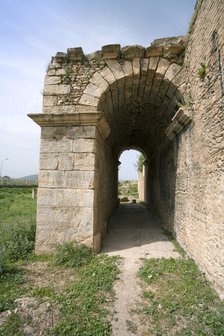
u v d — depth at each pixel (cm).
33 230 658
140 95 750
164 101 709
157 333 286
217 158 366
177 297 363
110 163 1110
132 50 590
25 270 466
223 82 344
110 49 588
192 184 507
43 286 401
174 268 465
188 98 531
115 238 728
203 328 292
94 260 516
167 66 588
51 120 578
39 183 575
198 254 463
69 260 499
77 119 571
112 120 878
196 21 476
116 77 596
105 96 627
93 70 600
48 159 580
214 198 379
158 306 342
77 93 596
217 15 361
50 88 602
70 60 607
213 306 334
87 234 553
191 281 408
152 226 935
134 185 3350
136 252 580
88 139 576
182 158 602
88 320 308
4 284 403
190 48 528
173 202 733
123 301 359
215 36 370
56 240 557
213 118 383
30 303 340
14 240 594
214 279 377
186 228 559
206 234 416
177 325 301
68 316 314
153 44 586
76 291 381
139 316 322
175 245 632
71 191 567
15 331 287
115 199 1441
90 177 567
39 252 555
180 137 627
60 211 564
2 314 319
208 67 403
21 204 1506
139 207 1655
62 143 581
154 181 1276
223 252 345
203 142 432
